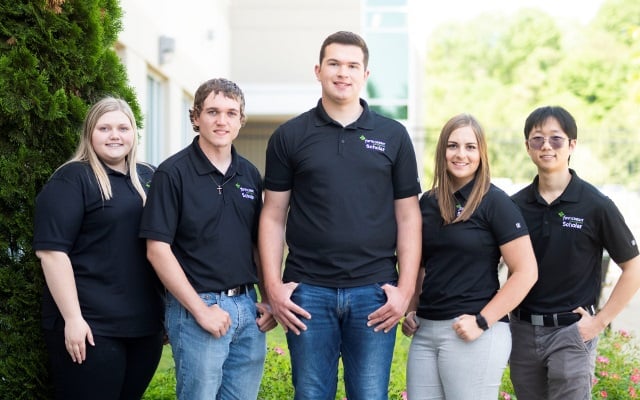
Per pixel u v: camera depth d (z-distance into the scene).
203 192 3.55
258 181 3.82
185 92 12.16
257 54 16.77
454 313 3.57
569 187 3.83
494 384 3.57
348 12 16.69
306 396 3.66
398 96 17.61
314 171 3.62
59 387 3.51
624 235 3.75
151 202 3.49
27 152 3.66
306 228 3.63
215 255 3.55
